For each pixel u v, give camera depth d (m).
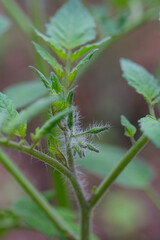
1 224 0.33
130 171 0.37
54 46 0.26
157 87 0.27
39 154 0.24
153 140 0.23
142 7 0.39
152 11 0.38
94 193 0.27
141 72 0.27
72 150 0.25
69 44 0.27
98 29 0.39
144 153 0.70
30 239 0.59
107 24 0.38
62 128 0.24
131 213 0.59
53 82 0.24
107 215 0.59
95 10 0.40
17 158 0.68
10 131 0.23
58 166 0.25
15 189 0.62
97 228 0.58
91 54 0.25
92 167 0.36
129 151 0.27
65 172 0.25
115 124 0.73
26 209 0.33
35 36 0.38
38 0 0.39
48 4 0.55
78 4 0.28
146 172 0.37
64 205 0.38
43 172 0.67
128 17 0.38
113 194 0.63
